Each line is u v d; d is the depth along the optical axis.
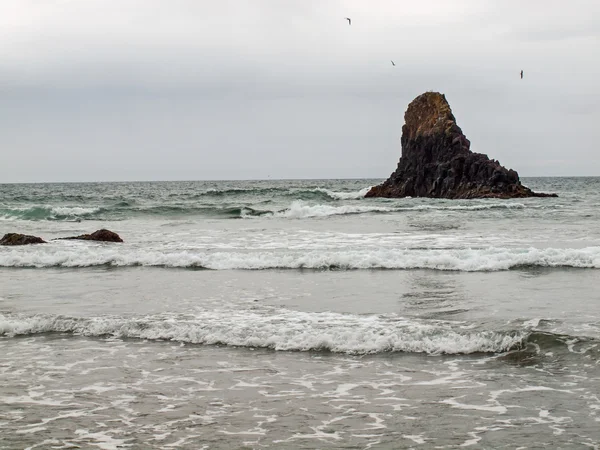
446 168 76.81
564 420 8.92
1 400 10.01
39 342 13.56
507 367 11.36
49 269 23.84
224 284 20.06
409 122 85.81
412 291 18.31
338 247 28.31
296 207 54.12
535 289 18.22
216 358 12.21
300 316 15.10
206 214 54.12
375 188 83.25
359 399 9.91
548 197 72.75
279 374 11.20
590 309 15.28
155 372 11.38
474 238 31.34
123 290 19.17
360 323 14.21
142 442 8.37
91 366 11.77
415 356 12.15
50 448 8.18
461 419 9.03
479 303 16.33
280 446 8.20
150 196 80.56
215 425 8.94
